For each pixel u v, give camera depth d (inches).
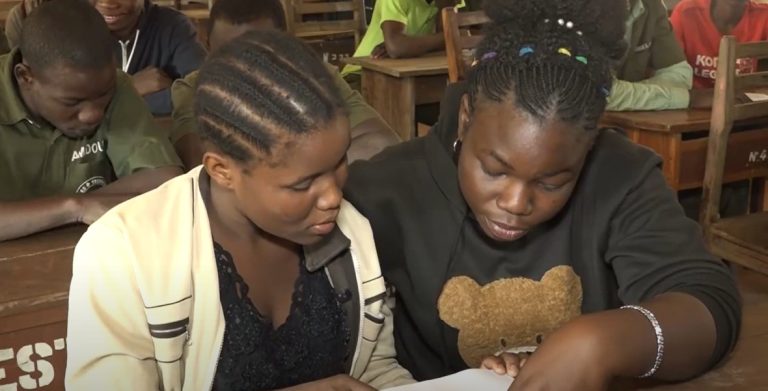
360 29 192.2
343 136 31.1
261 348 36.3
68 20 58.3
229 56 31.2
